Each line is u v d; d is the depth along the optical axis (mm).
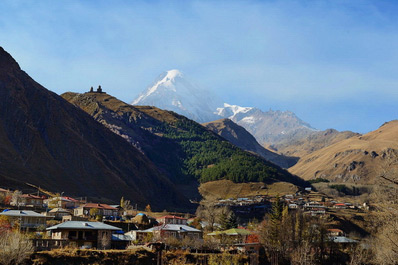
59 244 106625
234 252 129750
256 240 146875
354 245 149125
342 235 181250
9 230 107312
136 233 133375
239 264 119188
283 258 137625
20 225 119188
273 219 163625
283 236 143250
